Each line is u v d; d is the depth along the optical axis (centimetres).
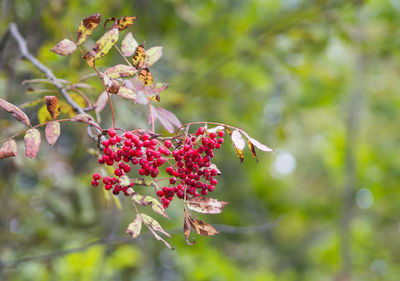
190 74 567
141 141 157
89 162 466
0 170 417
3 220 452
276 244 1377
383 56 596
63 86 228
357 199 1230
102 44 147
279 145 852
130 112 364
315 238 1398
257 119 646
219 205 153
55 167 479
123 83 175
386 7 593
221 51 557
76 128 414
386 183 1063
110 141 149
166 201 159
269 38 534
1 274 416
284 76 618
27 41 377
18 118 148
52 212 458
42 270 427
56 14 387
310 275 1143
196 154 153
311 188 1070
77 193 458
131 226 140
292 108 633
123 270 643
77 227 461
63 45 145
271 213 1038
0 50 295
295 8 554
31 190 467
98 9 433
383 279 1005
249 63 572
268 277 754
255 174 965
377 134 1049
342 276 926
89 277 436
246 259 957
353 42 536
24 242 442
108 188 154
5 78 345
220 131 154
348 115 927
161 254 796
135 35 478
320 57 604
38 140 148
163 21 478
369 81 873
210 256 641
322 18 518
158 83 182
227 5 542
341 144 1024
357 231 1047
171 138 158
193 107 568
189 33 516
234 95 604
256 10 573
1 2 380
